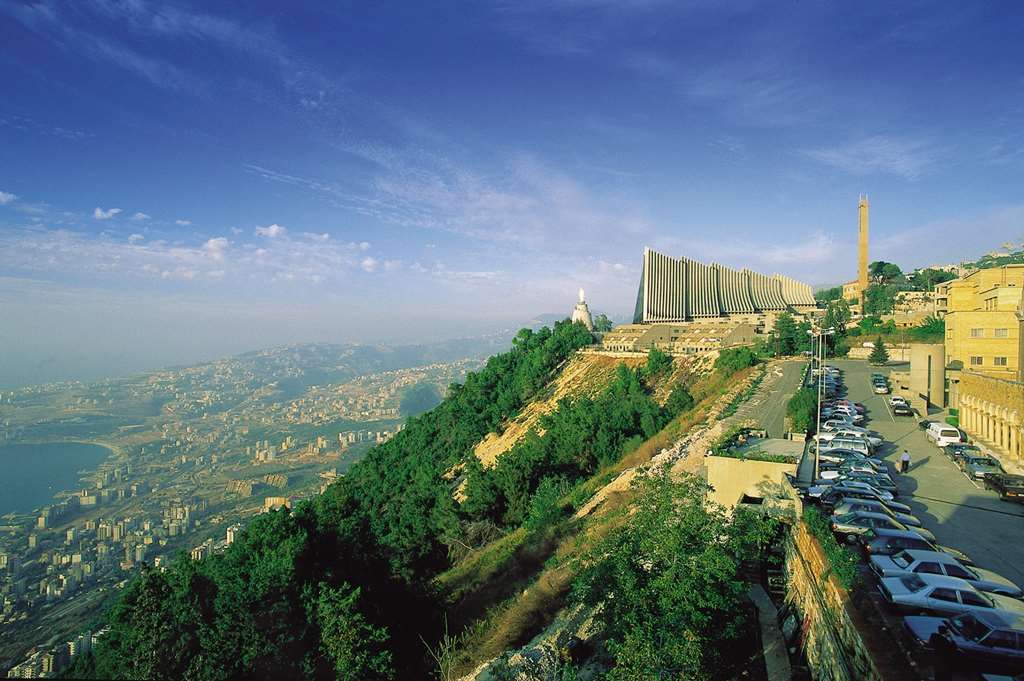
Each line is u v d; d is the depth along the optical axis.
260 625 28.44
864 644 17.11
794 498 28.55
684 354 120.25
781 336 113.88
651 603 23.22
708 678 22.39
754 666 24.73
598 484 60.03
